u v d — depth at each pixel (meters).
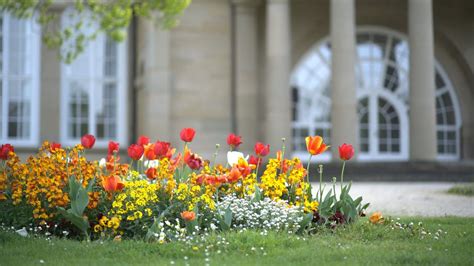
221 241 9.49
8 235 9.95
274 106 30.66
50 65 35.53
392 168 29.09
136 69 36.66
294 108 36.97
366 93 37.66
